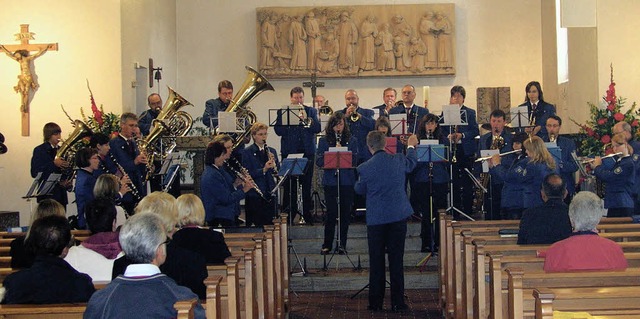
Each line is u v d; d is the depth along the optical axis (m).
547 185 6.87
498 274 5.31
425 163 10.70
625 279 4.81
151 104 12.87
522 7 17.31
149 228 4.19
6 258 6.68
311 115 11.59
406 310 8.94
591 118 12.17
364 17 17.03
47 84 12.93
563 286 4.80
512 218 9.73
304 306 9.34
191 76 17.47
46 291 4.68
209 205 9.05
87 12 13.00
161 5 16.12
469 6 17.33
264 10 17.08
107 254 5.82
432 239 10.55
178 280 5.18
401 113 11.80
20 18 12.96
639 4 12.77
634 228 7.38
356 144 10.70
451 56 16.98
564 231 6.69
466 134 11.76
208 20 17.47
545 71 16.94
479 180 11.76
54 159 10.95
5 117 12.91
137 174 10.50
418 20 17.03
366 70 16.94
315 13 17.05
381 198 8.66
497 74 17.31
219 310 4.56
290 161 9.80
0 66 12.87
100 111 12.43
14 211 12.79
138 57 14.30
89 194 9.05
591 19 12.88
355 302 9.48
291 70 16.98
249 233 8.09
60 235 4.81
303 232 11.60
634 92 12.77
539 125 11.41
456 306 7.66
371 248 8.81
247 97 11.46
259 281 6.64
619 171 9.45
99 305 4.00
